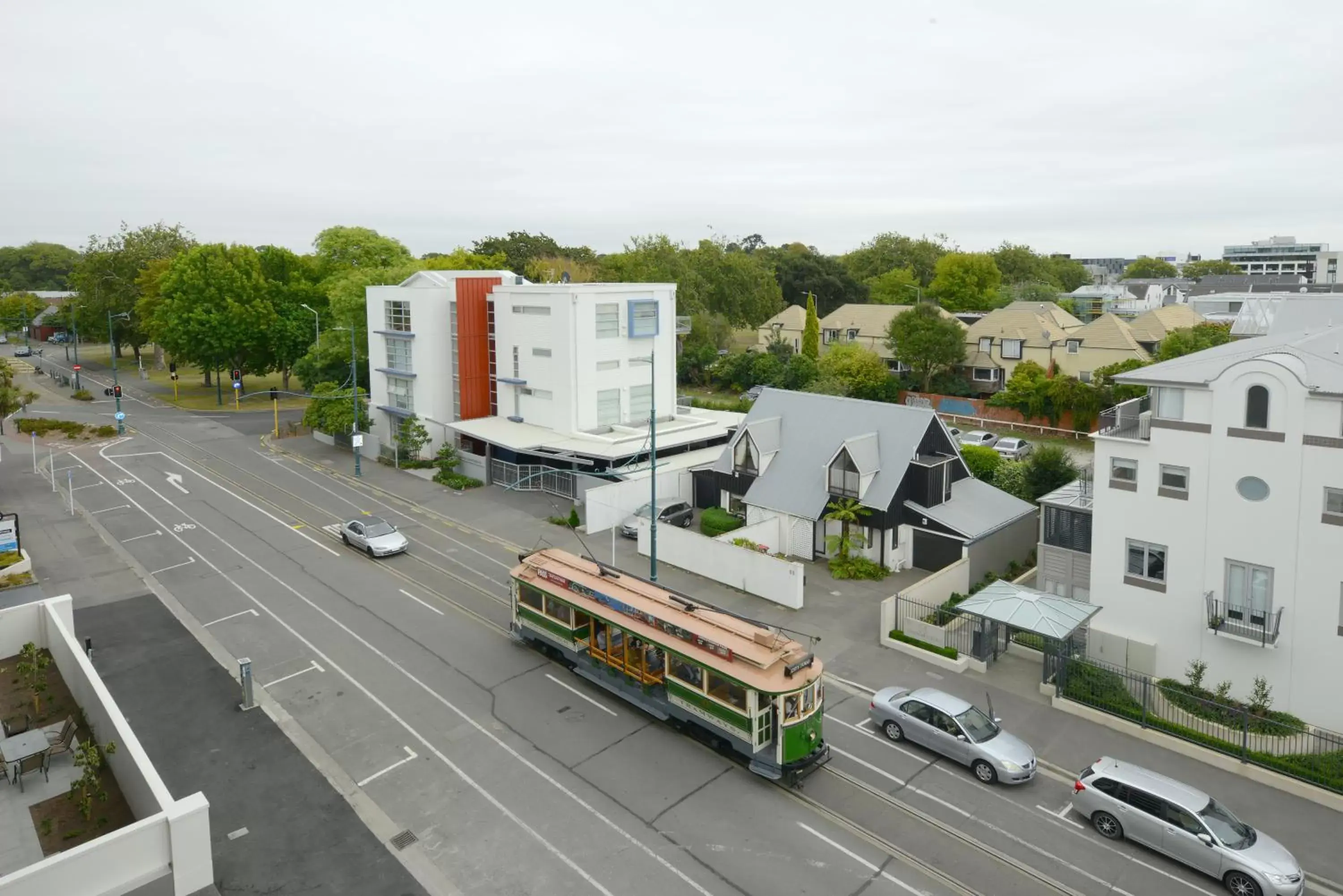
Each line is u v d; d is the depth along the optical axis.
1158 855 21.11
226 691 28.92
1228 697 27.92
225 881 19.89
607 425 55.25
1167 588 29.14
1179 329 71.00
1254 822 22.36
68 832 20.44
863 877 20.20
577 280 113.75
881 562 39.94
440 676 30.09
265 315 83.81
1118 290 126.00
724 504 46.47
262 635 33.31
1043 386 69.69
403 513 49.75
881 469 40.34
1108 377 65.06
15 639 28.58
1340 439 25.12
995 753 23.95
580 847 21.22
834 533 41.34
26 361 118.88
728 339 101.50
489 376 60.53
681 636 25.70
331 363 73.31
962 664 30.67
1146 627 29.81
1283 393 25.97
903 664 31.31
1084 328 77.38
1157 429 28.70
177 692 28.81
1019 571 40.31
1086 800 22.19
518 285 59.34
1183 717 27.02
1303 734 25.12
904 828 22.06
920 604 33.38
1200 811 20.58
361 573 40.03
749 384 84.81
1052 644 29.30
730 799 23.22
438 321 59.88
